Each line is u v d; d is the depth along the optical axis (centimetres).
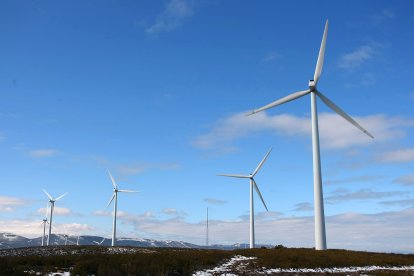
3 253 5697
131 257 3941
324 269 3866
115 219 10150
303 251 5188
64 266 3494
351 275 3388
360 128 6144
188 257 4131
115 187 10238
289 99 6219
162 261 3703
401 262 4528
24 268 3225
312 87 6056
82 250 5875
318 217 5519
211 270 3625
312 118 5934
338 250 5469
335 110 6122
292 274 3409
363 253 5322
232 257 4528
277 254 4712
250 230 8162
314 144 5775
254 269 3719
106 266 3288
